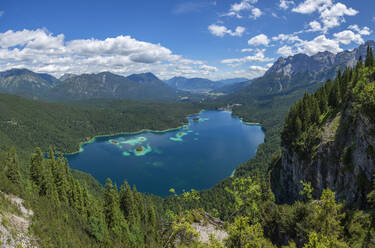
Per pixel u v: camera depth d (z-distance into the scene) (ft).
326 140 280.92
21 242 100.53
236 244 105.19
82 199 271.49
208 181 565.94
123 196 281.54
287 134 381.81
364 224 121.49
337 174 249.34
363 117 206.69
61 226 151.33
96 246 181.37
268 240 151.64
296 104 417.49
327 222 116.26
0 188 143.64
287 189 373.81
